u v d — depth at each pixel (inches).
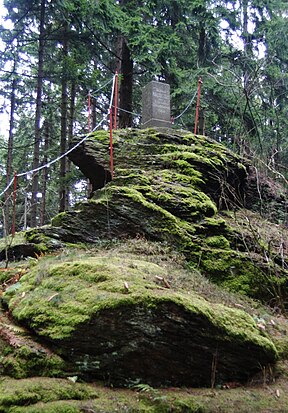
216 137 517.7
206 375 139.7
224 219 263.9
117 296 135.3
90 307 133.7
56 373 124.3
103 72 546.9
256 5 497.4
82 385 120.8
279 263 238.7
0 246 238.5
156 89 344.5
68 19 430.6
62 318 134.9
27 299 152.9
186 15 452.8
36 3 473.1
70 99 569.6
